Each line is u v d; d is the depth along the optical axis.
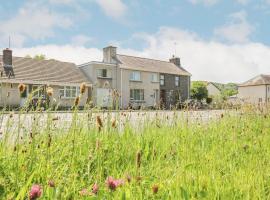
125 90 49.47
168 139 6.03
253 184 3.48
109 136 5.13
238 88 78.88
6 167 3.53
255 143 5.98
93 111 5.27
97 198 2.80
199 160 4.51
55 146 4.32
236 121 8.12
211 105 12.05
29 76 39.72
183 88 57.91
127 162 4.65
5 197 2.93
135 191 2.98
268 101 11.88
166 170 3.88
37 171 3.51
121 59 51.00
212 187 3.34
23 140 4.44
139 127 6.75
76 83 43.31
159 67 55.47
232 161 4.77
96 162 4.16
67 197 3.03
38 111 4.71
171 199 3.02
